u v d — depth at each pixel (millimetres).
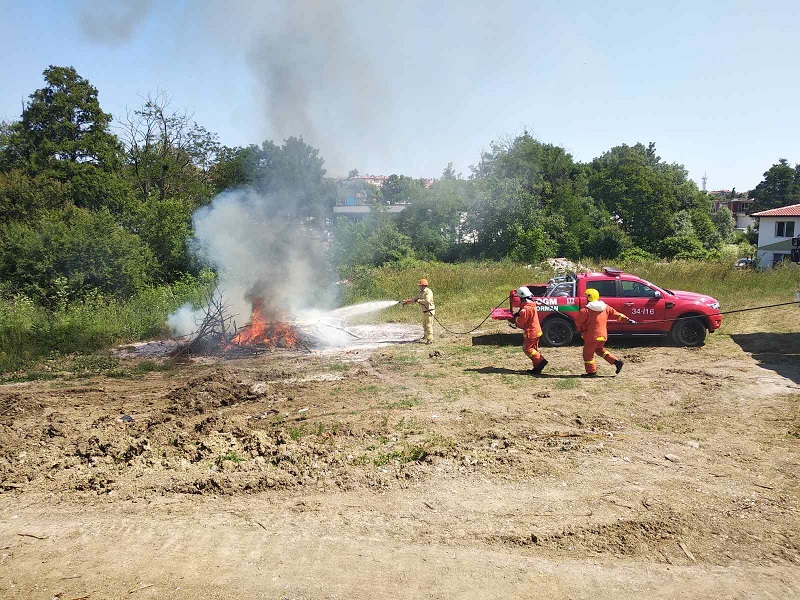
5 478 6293
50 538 5020
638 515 5230
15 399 9523
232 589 4223
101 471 6434
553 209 49906
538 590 4180
